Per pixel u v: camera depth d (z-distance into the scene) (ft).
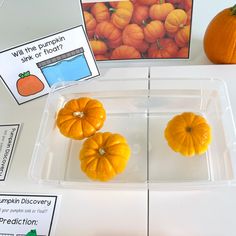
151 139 1.42
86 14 1.59
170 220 1.16
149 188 1.24
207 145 1.29
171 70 1.63
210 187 1.20
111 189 1.26
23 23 1.93
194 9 1.87
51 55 1.47
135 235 1.14
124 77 1.63
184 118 1.33
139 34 1.64
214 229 1.13
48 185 1.30
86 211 1.22
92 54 1.53
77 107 1.40
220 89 1.48
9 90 1.53
